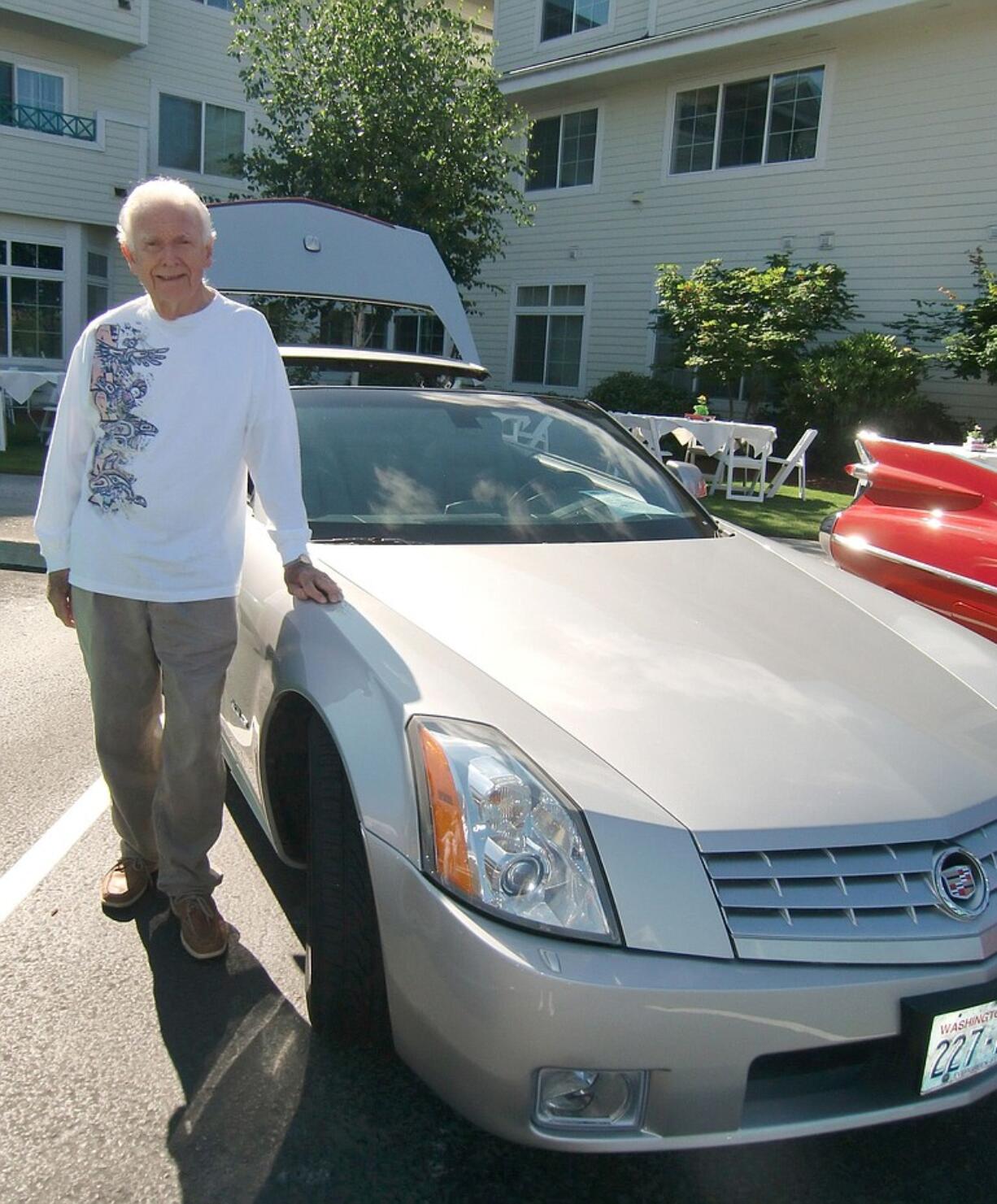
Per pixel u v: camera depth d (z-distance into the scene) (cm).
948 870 174
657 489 344
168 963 247
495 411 354
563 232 1667
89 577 228
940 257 1262
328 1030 214
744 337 1241
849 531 445
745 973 158
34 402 1257
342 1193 183
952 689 224
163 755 237
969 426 1222
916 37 1250
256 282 670
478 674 200
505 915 162
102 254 1716
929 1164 197
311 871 207
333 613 227
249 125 1775
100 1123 196
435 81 1250
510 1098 161
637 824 167
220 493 227
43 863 292
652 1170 193
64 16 1515
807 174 1367
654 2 1526
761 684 210
